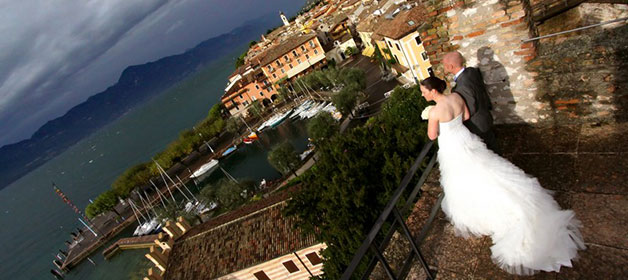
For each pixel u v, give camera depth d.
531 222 3.22
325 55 96.50
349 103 59.03
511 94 5.21
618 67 4.05
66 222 108.12
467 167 3.48
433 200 4.95
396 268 4.57
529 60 4.75
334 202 11.19
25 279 80.12
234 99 101.81
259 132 86.12
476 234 3.80
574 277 3.04
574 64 4.39
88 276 64.19
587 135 4.45
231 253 24.06
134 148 187.62
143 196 83.31
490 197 3.41
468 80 3.74
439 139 3.67
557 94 4.72
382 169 10.45
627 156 3.84
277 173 62.81
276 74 99.38
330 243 11.92
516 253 3.27
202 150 94.25
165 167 83.81
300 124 77.75
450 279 3.66
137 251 62.69
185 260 25.42
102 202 76.06
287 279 23.59
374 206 10.59
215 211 59.66
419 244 4.23
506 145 5.13
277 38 149.62
